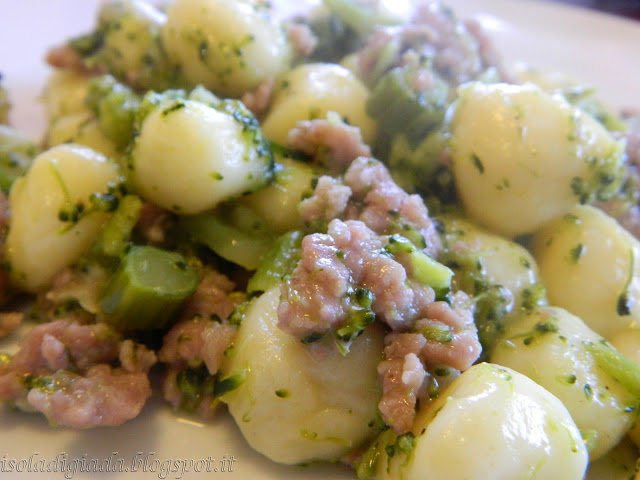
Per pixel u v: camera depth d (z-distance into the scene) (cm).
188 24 10
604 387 7
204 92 9
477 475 6
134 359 7
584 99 12
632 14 19
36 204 8
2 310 8
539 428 6
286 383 7
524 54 16
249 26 10
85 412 7
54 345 7
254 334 7
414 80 9
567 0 20
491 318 8
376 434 7
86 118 11
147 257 8
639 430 7
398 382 7
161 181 8
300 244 8
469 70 11
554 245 9
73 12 15
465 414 6
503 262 8
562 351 7
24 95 13
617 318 8
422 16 11
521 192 9
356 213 8
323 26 11
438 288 7
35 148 11
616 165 8
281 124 9
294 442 7
